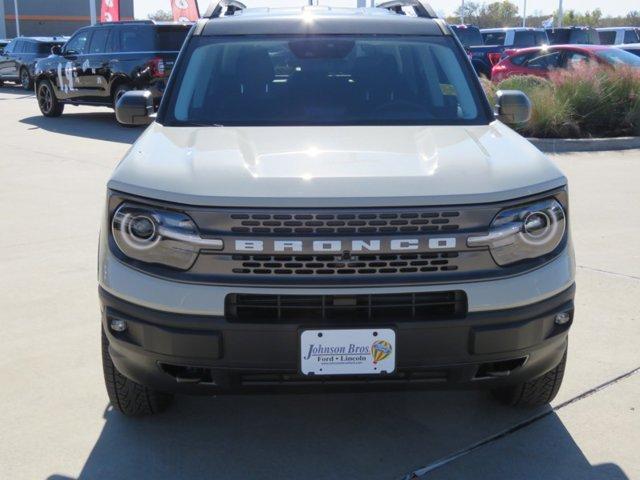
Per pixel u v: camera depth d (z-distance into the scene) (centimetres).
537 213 306
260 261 292
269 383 306
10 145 1323
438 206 294
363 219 291
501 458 341
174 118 407
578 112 1327
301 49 445
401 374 304
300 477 328
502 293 298
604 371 423
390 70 438
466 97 426
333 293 291
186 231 295
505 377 317
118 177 317
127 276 305
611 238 691
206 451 350
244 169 313
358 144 353
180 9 2919
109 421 376
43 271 608
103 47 1612
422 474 329
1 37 6231
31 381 416
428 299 298
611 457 341
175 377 312
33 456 344
